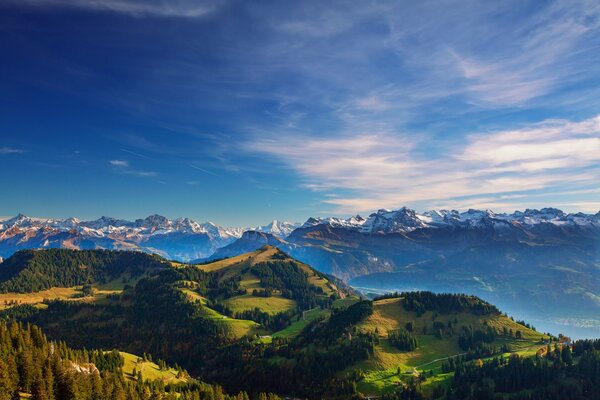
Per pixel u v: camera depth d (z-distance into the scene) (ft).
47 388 616.39
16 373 624.18
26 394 623.36
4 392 579.89
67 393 639.76
